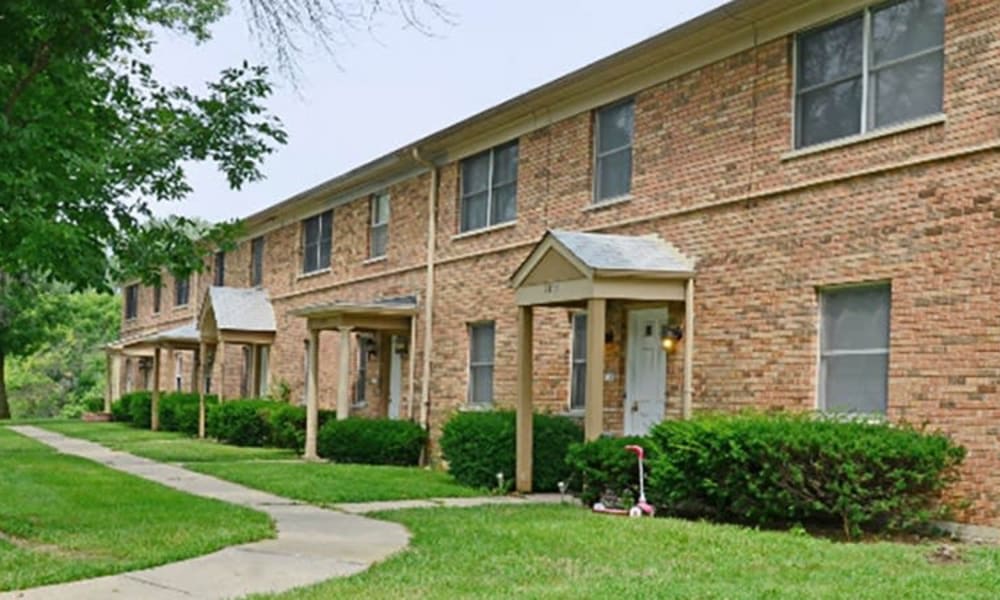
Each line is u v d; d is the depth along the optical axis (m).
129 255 11.32
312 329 19.83
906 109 10.05
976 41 9.27
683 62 12.73
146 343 31.38
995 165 9.00
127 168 11.15
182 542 8.69
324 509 11.53
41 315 39.50
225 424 23.91
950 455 8.99
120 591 6.70
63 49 9.06
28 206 9.09
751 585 6.75
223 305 26.05
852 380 10.36
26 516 10.41
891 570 7.33
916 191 9.71
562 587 6.67
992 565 7.45
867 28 10.50
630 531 9.23
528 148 15.87
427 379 18.28
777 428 9.48
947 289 9.33
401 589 6.66
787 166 11.17
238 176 11.99
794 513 9.55
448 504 12.02
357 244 21.84
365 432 18.05
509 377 15.98
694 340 12.21
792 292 10.97
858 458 8.95
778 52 11.41
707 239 12.18
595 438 11.78
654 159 13.18
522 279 13.48
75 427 31.88
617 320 13.66
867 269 10.13
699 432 10.07
